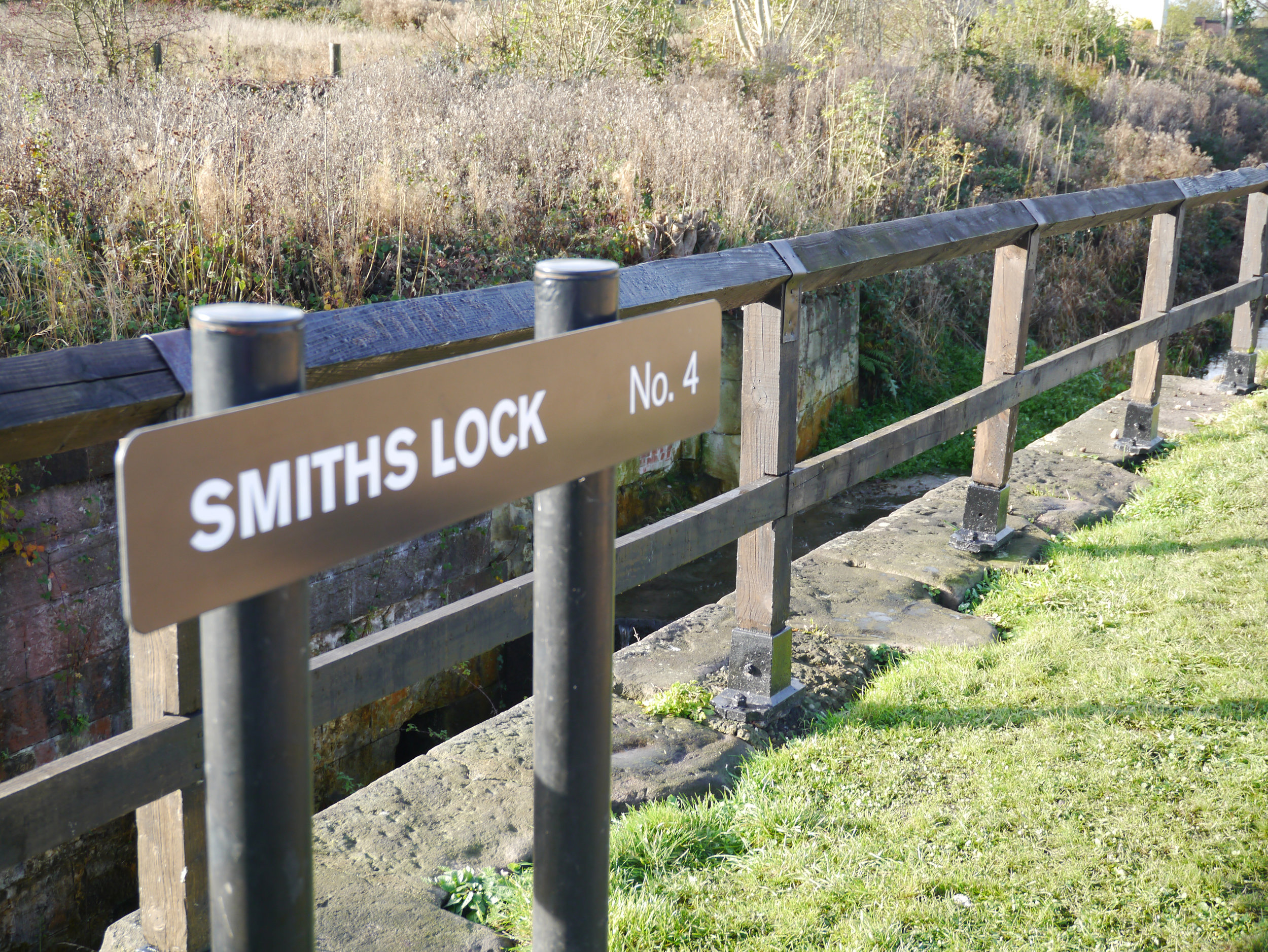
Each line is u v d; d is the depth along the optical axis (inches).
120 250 225.9
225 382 40.7
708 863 111.6
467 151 354.0
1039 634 164.2
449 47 629.3
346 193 278.7
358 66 576.7
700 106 464.4
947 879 106.7
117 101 332.5
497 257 298.5
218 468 39.2
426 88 448.1
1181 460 254.8
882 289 439.8
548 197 339.3
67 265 215.5
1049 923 101.0
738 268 121.9
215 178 250.7
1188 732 132.4
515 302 95.0
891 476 399.5
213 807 44.1
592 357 56.2
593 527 58.7
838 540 212.5
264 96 406.3
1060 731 134.4
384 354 81.7
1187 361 555.2
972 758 129.3
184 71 524.7
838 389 414.9
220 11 754.2
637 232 333.4
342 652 88.9
